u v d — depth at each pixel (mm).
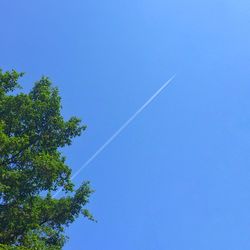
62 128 25781
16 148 22641
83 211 25594
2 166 22781
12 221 22500
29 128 25172
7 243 23125
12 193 22250
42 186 23234
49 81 27047
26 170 23094
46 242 25031
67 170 24375
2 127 22578
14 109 24953
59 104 25953
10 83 26547
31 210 23141
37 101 25453
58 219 25203
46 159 23266
